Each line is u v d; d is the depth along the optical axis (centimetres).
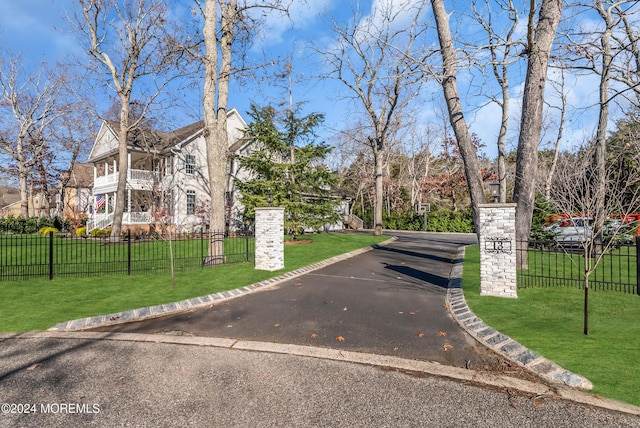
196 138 2459
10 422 295
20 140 2830
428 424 290
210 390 351
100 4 1645
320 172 2000
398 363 413
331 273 1013
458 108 1066
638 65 1195
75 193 3738
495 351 443
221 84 1302
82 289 802
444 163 4028
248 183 1938
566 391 337
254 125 1900
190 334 524
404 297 729
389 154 3869
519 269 934
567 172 818
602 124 1106
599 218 640
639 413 297
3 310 642
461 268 1053
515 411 307
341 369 399
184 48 1209
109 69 1786
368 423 292
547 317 564
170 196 2286
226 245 1596
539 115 930
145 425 291
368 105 2262
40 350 461
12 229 2489
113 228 1750
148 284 852
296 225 1906
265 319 591
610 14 1186
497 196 972
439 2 1045
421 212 3506
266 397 336
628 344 434
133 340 499
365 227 3941
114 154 2522
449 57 1002
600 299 652
